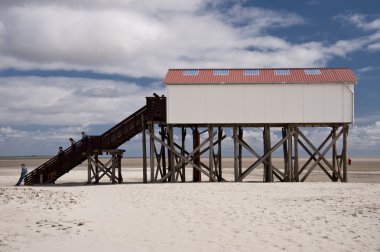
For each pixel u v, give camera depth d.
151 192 21.41
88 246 10.30
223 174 47.69
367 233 11.52
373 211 14.86
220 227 12.44
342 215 14.16
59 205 15.16
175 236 11.39
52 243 10.41
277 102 28.70
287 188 23.56
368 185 25.44
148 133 29.67
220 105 28.80
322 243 10.49
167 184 26.59
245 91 28.81
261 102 28.75
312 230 11.93
